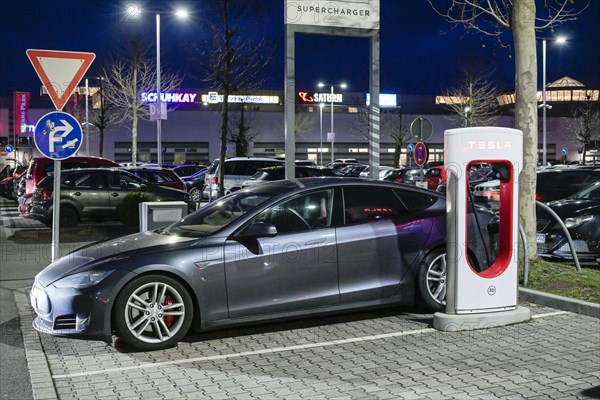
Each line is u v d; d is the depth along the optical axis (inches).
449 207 255.9
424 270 274.5
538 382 194.2
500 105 2600.9
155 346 237.5
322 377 204.7
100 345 248.7
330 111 2502.5
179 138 2337.6
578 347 229.1
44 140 332.2
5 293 363.3
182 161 2175.2
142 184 660.7
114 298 232.5
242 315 247.6
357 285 264.5
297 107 2479.1
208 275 242.2
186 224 274.7
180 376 209.2
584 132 2217.0
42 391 194.5
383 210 275.7
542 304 295.0
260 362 222.4
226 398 187.8
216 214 272.2
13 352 245.0
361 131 2445.9
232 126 2314.2
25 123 2251.5
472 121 1924.2
